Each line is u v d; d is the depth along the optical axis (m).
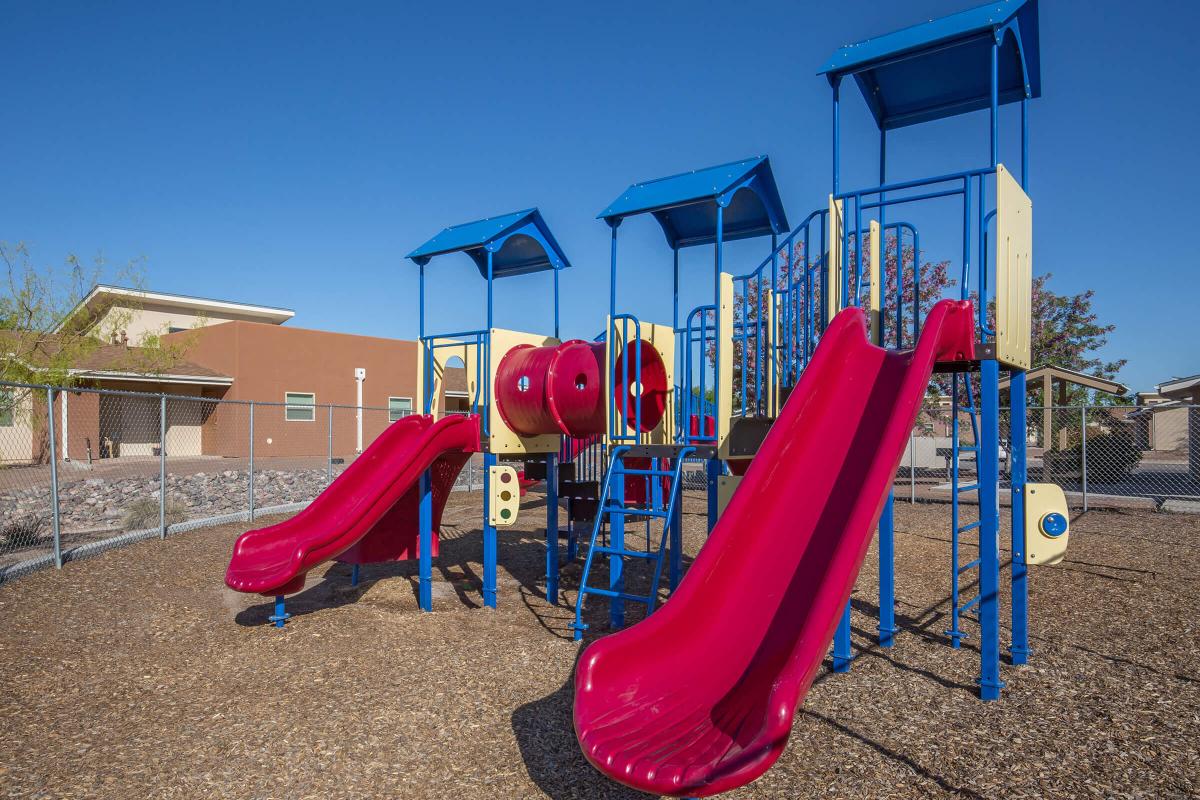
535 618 6.62
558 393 6.64
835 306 5.12
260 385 24.52
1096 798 3.26
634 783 2.64
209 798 3.42
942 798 3.30
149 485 15.45
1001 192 4.67
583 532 11.61
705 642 3.49
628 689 3.22
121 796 3.43
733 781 2.44
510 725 4.21
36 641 5.65
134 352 21.94
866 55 5.10
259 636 5.98
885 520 5.67
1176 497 13.97
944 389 19.11
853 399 4.23
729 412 5.46
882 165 6.55
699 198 5.64
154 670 5.15
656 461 7.02
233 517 11.91
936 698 4.49
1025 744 3.81
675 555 5.94
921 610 6.60
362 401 27.39
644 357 7.03
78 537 10.23
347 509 6.96
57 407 21.11
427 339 7.89
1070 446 17.84
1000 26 4.70
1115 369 27.08
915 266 5.62
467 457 7.76
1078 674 4.80
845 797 3.33
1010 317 4.86
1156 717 4.07
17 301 16.95
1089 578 7.47
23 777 3.60
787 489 3.91
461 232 7.88
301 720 4.30
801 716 4.25
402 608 7.04
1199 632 5.54
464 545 10.52
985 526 4.53
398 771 3.68
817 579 3.50
